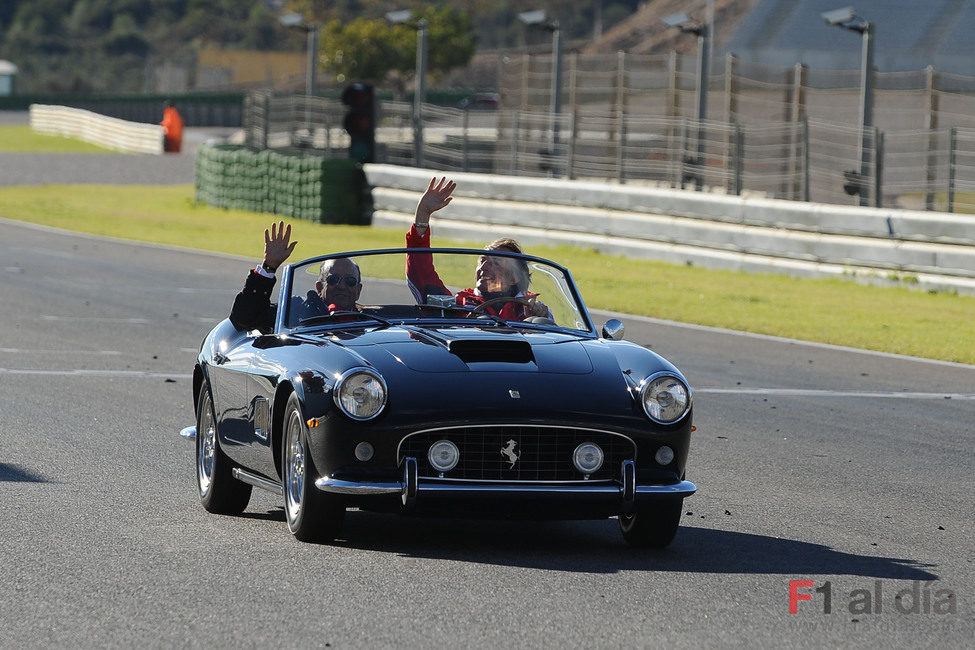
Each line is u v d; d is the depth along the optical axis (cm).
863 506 3120
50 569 2342
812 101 17262
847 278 8806
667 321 7044
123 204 14875
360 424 2419
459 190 11412
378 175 12312
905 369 5678
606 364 2586
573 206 10556
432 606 2108
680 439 2514
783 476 3478
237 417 2820
